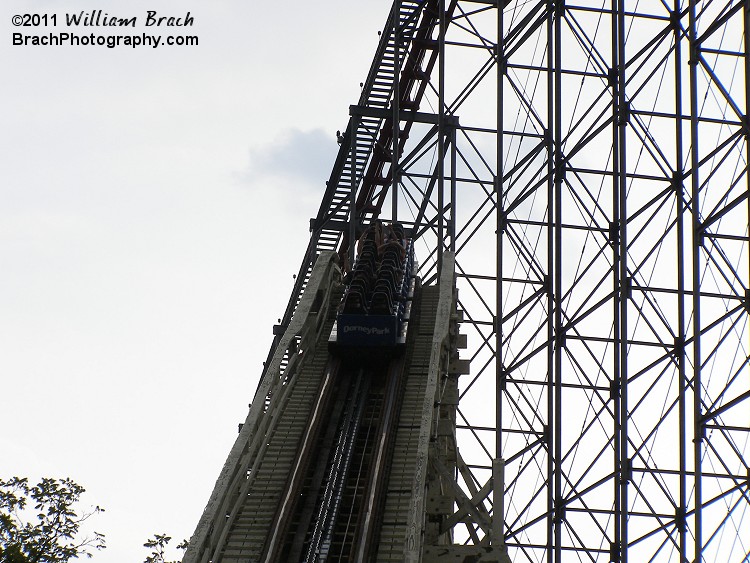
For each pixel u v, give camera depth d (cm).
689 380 4016
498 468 3156
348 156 5028
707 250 3478
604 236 4431
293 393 3516
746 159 3322
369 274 3919
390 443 3231
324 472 3136
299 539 2895
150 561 3152
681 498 3825
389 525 2928
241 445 2978
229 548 2888
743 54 3522
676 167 4084
